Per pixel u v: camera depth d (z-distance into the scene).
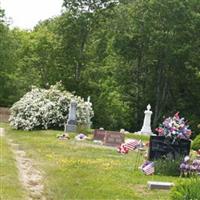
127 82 59.34
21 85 61.47
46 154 23.16
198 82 55.97
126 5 61.47
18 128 38.31
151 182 15.98
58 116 38.47
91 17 58.94
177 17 55.53
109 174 17.89
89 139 31.14
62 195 14.98
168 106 57.91
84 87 57.91
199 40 55.91
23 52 64.56
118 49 58.44
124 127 57.84
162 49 56.25
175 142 20.20
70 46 58.59
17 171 18.28
